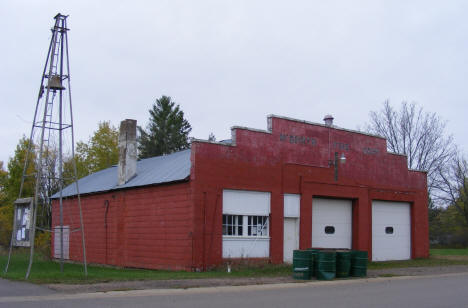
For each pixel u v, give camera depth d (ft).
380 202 94.48
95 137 192.24
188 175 69.62
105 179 100.07
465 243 181.98
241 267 71.26
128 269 78.84
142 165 96.58
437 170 175.52
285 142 79.51
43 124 62.28
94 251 92.53
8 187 167.22
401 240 97.30
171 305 38.29
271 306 38.42
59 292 45.62
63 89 67.15
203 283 53.52
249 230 74.23
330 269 60.03
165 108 232.53
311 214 81.56
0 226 152.56
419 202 100.63
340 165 86.84
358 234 88.38
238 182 73.00
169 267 72.28
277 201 77.25
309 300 42.14
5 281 54.75
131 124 87.97
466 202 180.55
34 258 108.17
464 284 56.08
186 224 69.51
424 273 70.23
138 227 80.33
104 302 39.68
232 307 37.65
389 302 41.29
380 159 94.07
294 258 60.70
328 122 89.15
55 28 64.80
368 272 70.23
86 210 96.94
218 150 71.61
